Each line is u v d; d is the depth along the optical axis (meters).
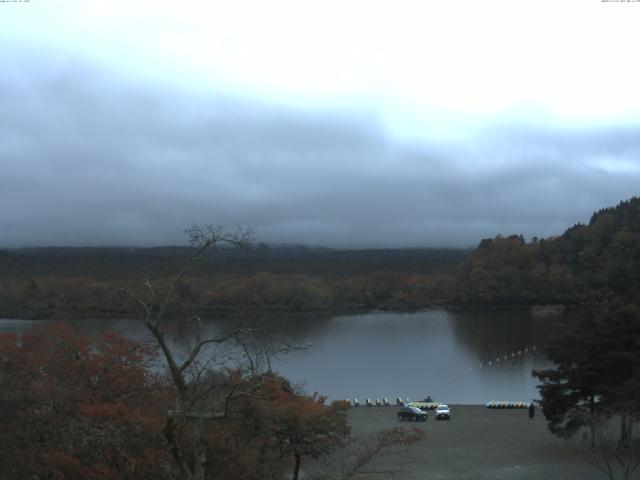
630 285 75.00
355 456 41.03
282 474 33.78
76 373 32.38
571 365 46.00
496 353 124.75
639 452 35.53
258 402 25.69
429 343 141.38
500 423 58.09
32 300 121.06
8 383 30.14
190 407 21.47
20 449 26.31
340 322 190.38
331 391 90.50
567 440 47.44
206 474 24.94
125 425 25.92
